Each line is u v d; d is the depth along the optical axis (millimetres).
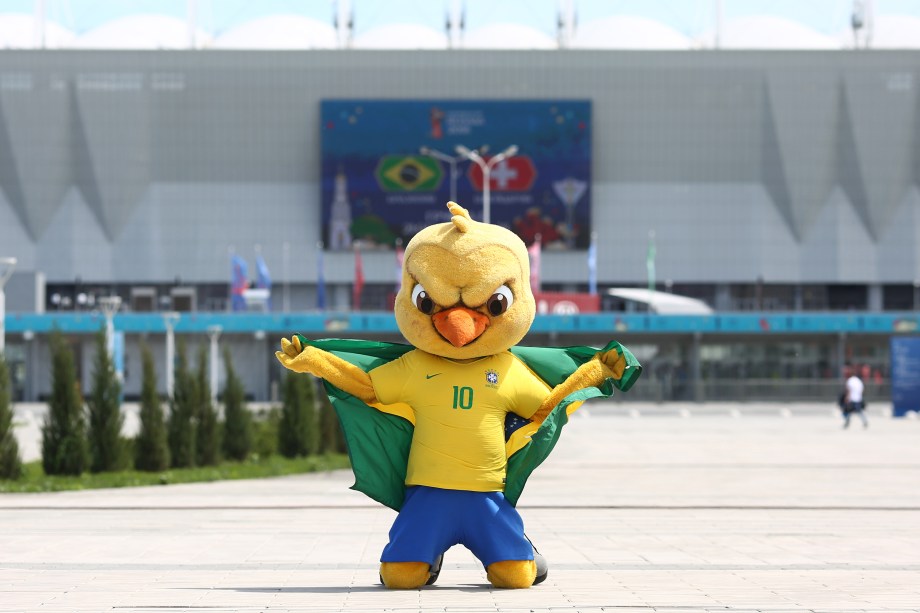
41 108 89688
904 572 12016
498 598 10203
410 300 10906
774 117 91375
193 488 22984
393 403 11008
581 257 91312
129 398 75938
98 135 90375
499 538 10758
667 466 27703
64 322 74188
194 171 91375
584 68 91625
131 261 91000
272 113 91438
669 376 73625
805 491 21922
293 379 30656
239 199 91688
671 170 92188
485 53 91000
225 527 16469
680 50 91812
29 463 27125
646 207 92250
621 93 91750
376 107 90438
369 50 91125
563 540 14961
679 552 13742
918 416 52312
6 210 89812
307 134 91750
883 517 17844
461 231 10852
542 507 19219
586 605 9773
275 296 92938
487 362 10992
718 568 12352
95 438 25172
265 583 11281
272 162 91688
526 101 90625
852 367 77188
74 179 90562
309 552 13766
